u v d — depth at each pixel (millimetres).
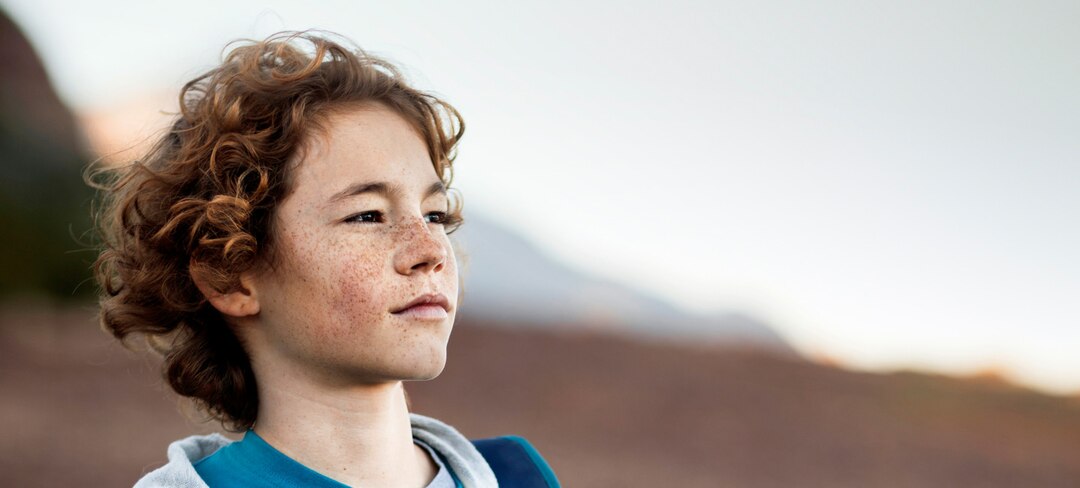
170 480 1601
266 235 1604
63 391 11352
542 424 14617
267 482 1589
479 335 21047
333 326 1551
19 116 17938
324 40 1783
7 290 15055
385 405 1649
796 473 13438
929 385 23578
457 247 2373
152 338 1967
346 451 1614
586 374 18703
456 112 1965
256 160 1616
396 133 1692
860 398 20500
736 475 12766
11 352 12703
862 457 15188
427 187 1675
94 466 8383
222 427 1890
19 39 20797
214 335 1764
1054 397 24047
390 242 1583
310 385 1618
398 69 1928
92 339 14266
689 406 17312
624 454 13180
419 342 1562
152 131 2033
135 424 10227
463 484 1779
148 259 1740
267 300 1624
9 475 7770
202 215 1645
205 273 1630
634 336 23844
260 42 1829
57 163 16906
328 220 1580
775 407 18234
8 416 9859
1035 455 17406
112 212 1970
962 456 16469
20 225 15508
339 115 1659
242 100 1680
